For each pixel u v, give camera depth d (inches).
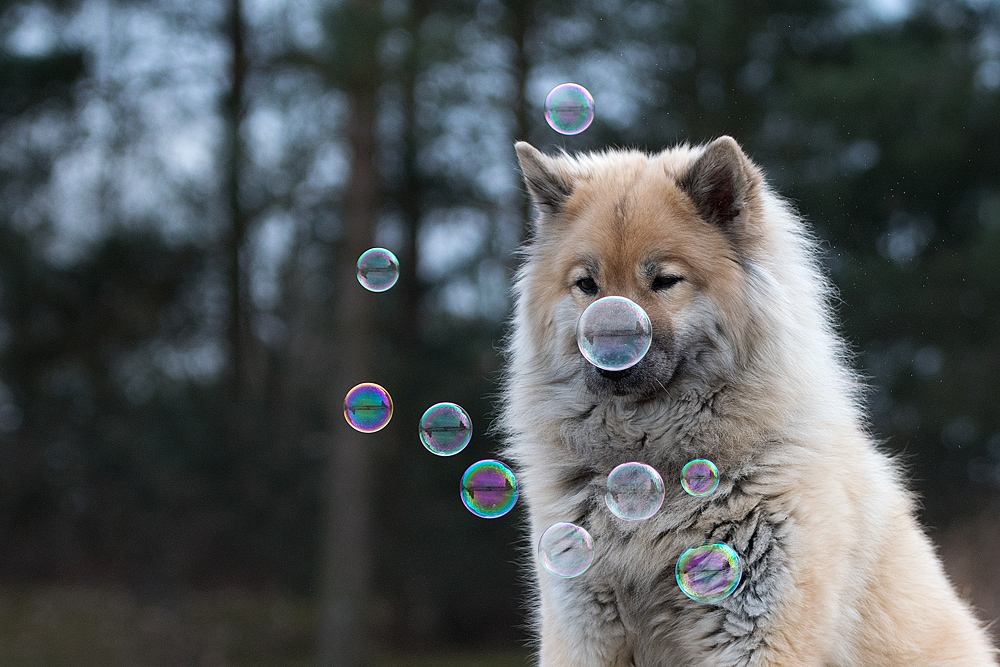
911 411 467.5
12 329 542.3
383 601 531.2
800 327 135.2
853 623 132.9
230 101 486.0
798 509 123.9
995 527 424.5
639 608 131.3
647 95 476.4
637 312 120.6
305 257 543.5
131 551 571.8
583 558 125.4
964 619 146.0
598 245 131.5
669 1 466.0
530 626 160.7
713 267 130.1
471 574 536.4
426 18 451.2
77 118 486.3
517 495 144.9
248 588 568.4
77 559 577.0
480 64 468.1
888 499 142.8
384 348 526.9
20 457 571.8
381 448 523.5
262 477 558.6
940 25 506.3
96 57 490.6
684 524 127.3
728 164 131.4
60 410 574.6
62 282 529.0
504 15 492.1
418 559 533.0
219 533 564.1
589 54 476.7
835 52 510.9
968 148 457.4
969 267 437.7
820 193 444.1
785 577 122.3
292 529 558.6
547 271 139.5
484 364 528.7
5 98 491.5
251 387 591.2
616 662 134.0
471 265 529.0
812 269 146.6
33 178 499.2
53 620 515.5
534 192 145.4
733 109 474.6
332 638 435.2
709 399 130.7
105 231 505.0
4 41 490.9
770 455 126.3
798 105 449.4
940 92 450.0
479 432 523.2
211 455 554.6
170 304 547.5
